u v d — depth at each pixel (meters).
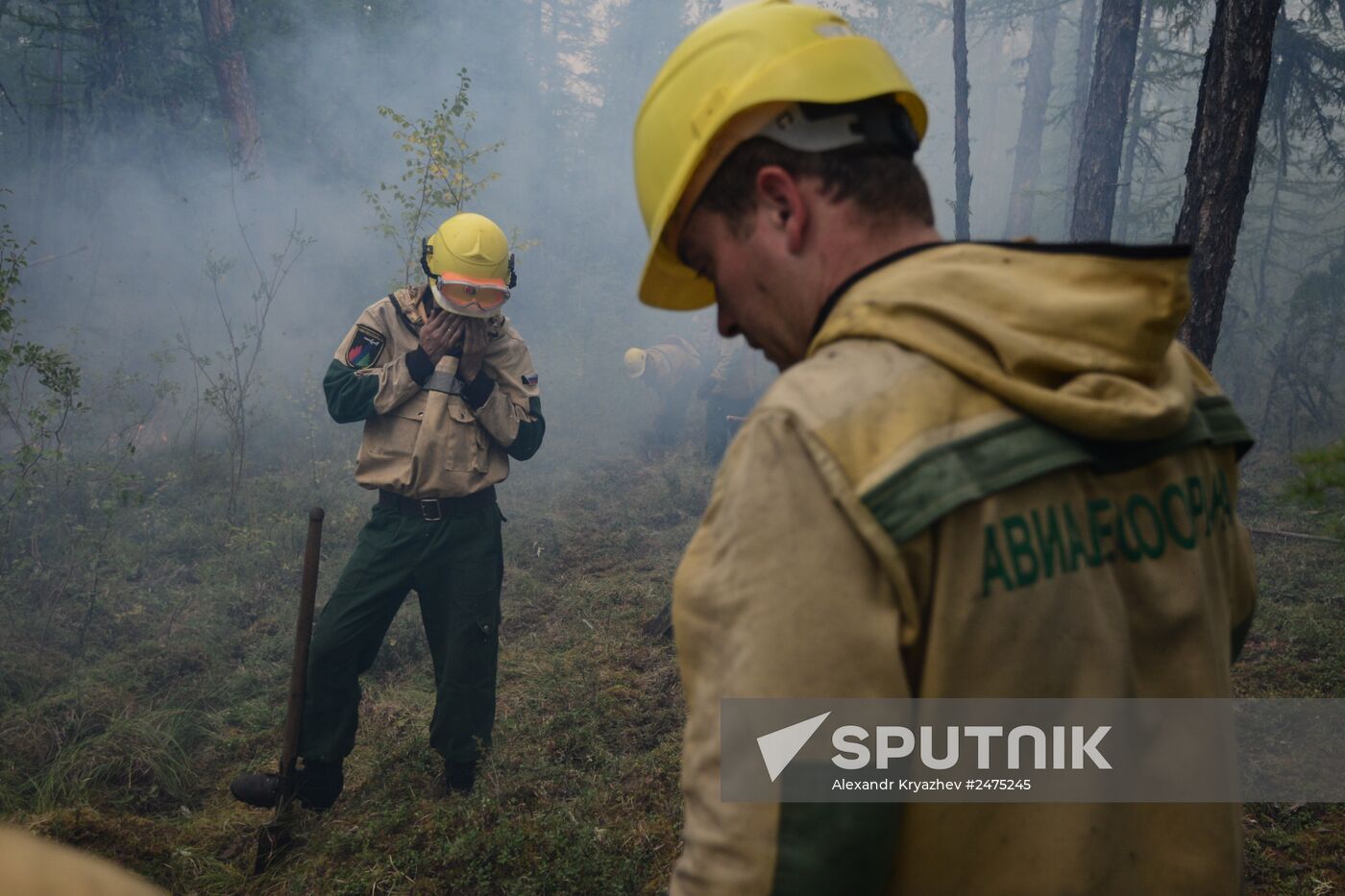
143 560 5.42
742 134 0.94
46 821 3.13
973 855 0.81
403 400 3.30
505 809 3.36
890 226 0.94
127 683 4.20
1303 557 5.58
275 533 5.79
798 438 0.80
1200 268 4.16
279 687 4.36
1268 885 2.90
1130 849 0.86
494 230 3.35
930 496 0.76
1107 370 0.81
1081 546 0.82
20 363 5.23
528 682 4.47
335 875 3.08
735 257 0.99
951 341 0.82
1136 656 0.87
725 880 0.78
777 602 0.78
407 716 4.12
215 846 3.29
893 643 0.77
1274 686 4.12
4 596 4.64
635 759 3.75
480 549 3.42
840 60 0.92
